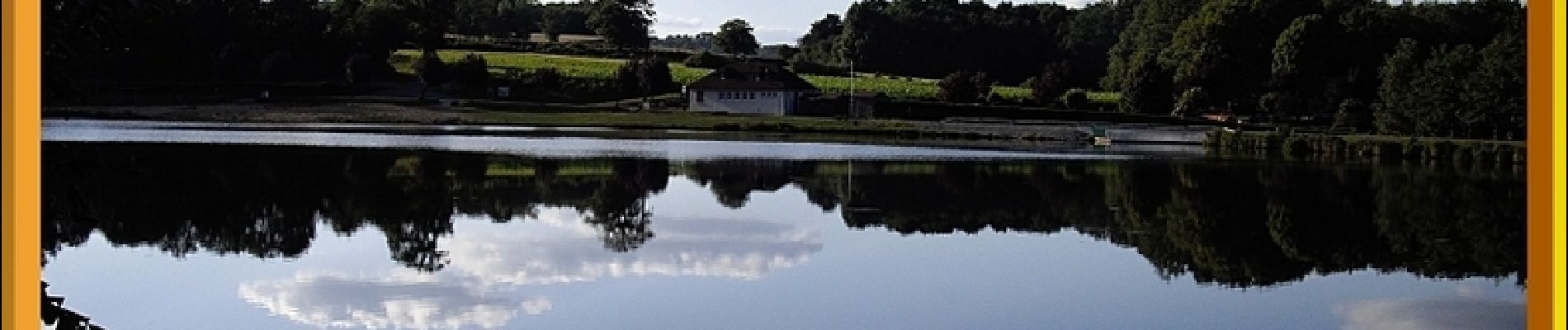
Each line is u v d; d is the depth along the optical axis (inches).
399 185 1925.4
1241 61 4483.3
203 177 1934.1
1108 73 5866.1
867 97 4709.6
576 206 1715.1
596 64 5492.1
